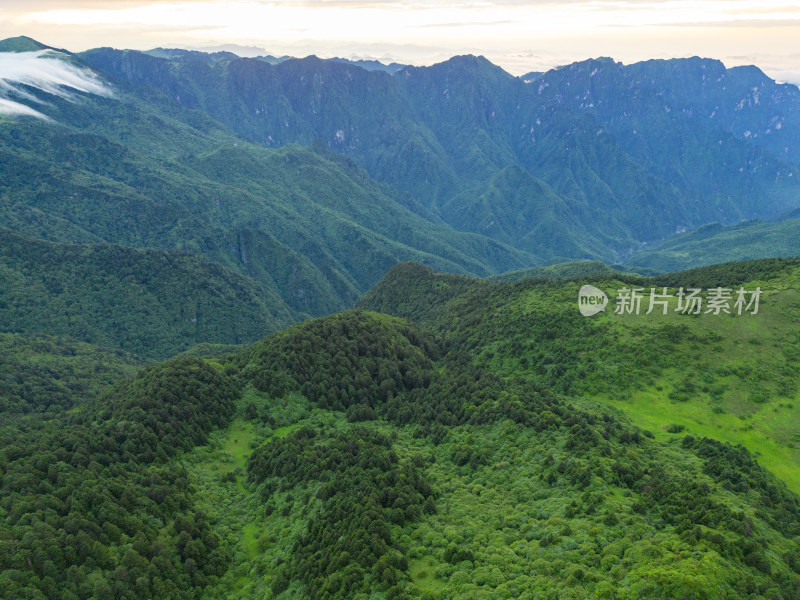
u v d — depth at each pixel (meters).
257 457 124.94
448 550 81.69
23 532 86.25
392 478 101.94
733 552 73.12
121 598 83.50
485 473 108.94
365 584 76.94
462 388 150.12
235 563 100.44
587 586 69.88
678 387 147.50
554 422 119.31
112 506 95.44
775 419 133.50
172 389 135.75
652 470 101.50
